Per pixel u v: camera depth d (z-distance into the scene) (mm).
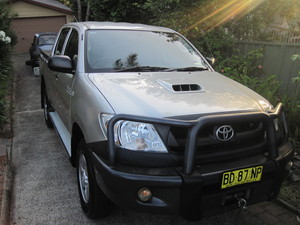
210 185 2197
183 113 2289
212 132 2262
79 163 2980
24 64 14359
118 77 2957
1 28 11227
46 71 4941
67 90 3367
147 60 3406
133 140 2178
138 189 2111
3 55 10227
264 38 7219
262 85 5125
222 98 2637
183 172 2111
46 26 19109
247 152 2389
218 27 6566
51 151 4480
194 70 3529
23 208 3062
